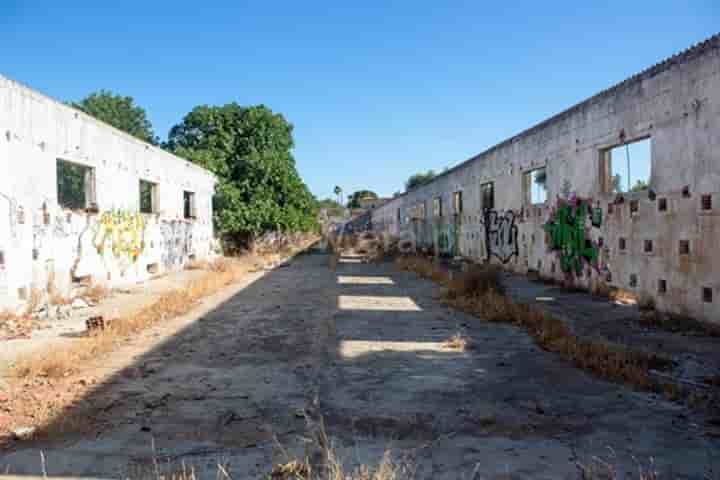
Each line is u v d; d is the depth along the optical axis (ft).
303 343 22.88
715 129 24.59
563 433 12.92
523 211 49.67
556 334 22.93
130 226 46.80
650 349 20.95
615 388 16.40
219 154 84.23
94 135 39.91
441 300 35.22
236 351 21.50
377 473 10.33
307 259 80.23
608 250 34.81
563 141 41.22
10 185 29.12
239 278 51.16
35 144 31.81
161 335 24.73
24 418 13.92
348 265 67.92
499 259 56.13
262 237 87.81
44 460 11.46
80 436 12.80
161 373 18.30
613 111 33.71
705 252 25.35
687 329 24.50
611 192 35.19
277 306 33.42
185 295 35.58
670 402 15.06
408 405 14.94
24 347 22.29
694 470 10.91
